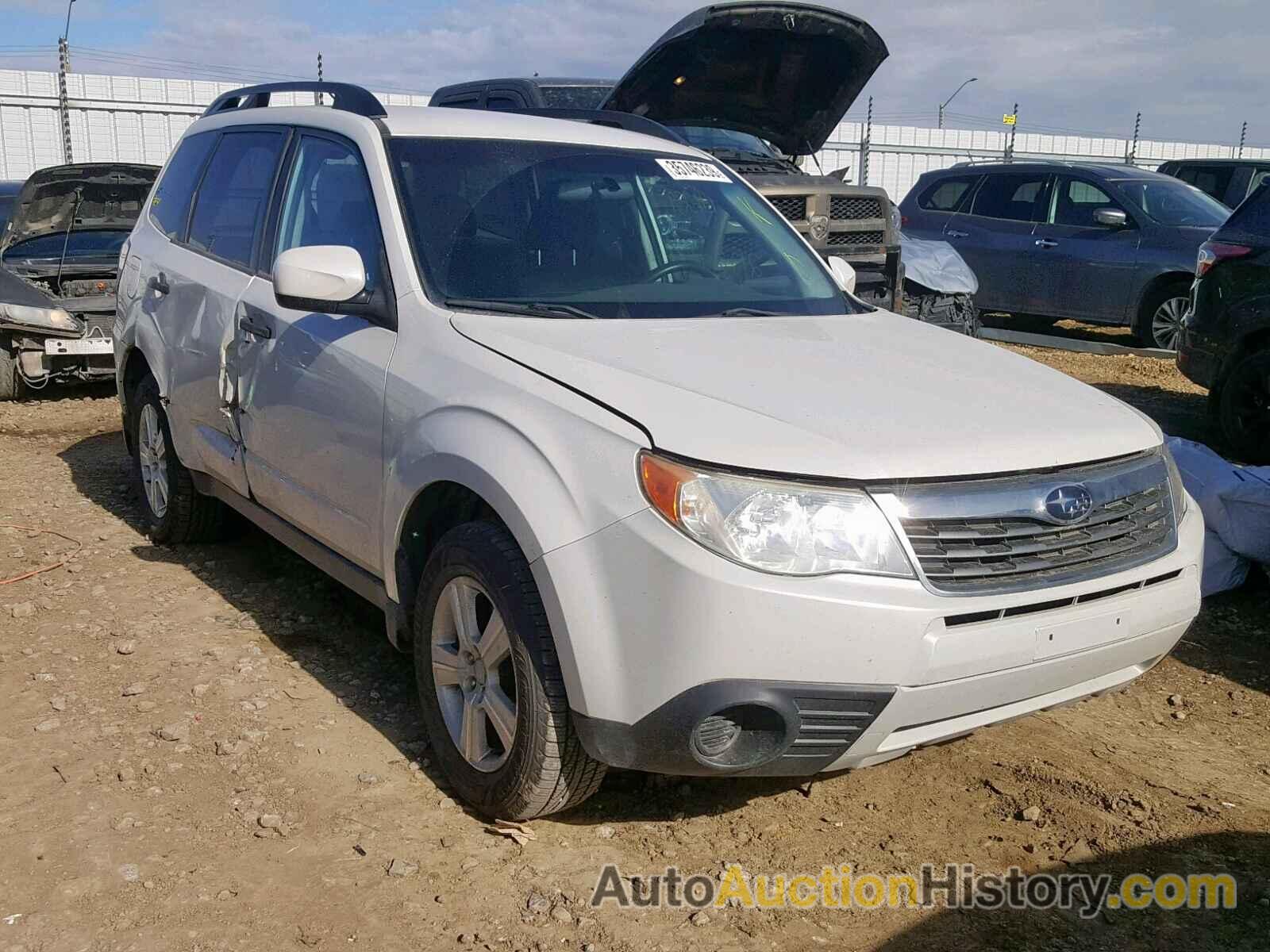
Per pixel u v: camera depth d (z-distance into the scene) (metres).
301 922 2.73
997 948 2.70
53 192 9.51
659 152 4.42
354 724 3.71
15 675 4.02
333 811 3.20
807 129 9.63
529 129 4.20
